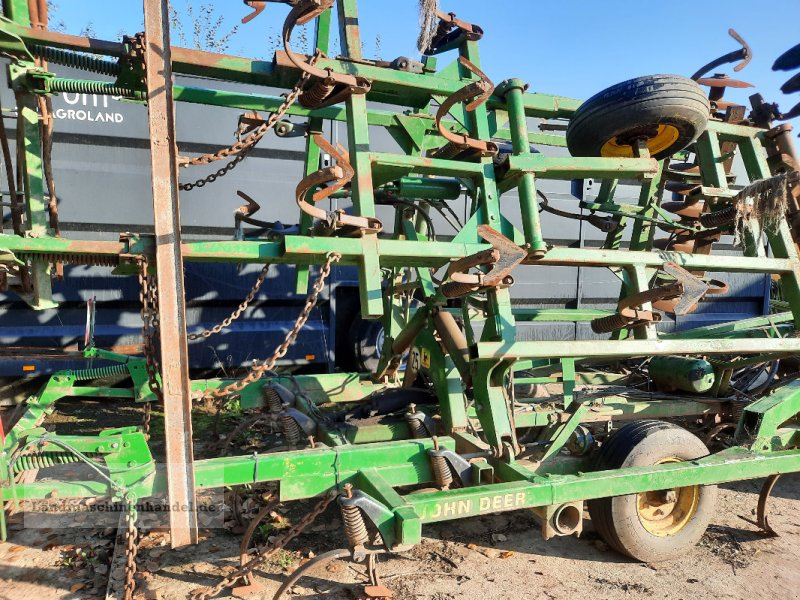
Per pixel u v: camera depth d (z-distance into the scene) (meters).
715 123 4.37
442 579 3.00
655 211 5.21
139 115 5.68
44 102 3.76
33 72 3.43
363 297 3.06
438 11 3.51
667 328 7.88
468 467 3.02
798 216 4.24
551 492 2.79
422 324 3.89
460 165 3.49
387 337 4.61
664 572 3.13
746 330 4.58
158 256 2.59
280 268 6.25
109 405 6.05
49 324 5.70
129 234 2.78
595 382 5.21
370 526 2.46
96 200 5.59
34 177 3.47
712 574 3.12
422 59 3.99
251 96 4.01
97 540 3.28
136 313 5.99
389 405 3.86
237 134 4.34
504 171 3.52
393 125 4.40
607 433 3.72
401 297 5.21
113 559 3.06
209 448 4.31
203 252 2.81
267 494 3.89
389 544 2.44
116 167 5.65
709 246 5.02
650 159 3.68
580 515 2.93
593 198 7.61
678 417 5.27
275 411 3.96
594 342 3.32
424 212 4.58
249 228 6.06
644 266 3.65
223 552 3.20
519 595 2.87
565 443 3.51
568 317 5.11
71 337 5.71
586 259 3.47
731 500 4.14
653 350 3.42
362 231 3.06
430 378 4.04
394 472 2.98
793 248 4.07
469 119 3.69
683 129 3.72
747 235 4.29
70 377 4.38
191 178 5.87
